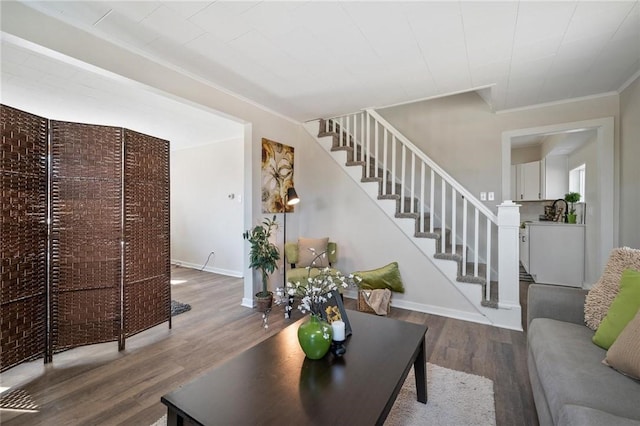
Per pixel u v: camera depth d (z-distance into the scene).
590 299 1.73
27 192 2.05
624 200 3.01
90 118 4.01
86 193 2.32
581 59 2.47
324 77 2.85
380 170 4.37
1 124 1.88
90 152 2.33
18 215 1.99
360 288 3.34
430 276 3.31
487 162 3.90
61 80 2.85
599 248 3.25
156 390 1.88
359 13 1.90
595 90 3.12
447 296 3.21
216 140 5.38
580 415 0.96
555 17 1.93
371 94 3.26
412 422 1.56
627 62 2.52
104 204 2.39
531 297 1.97
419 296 3.38
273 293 3.70
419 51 2.36
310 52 2.39
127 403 1.75
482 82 2.94
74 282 2.28
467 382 1.93
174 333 2.76
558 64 2.56
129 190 2.52
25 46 1.87
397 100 3.44
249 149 3.51
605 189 3.19
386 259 3.61
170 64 2.57
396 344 1.57
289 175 4.09
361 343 1.58
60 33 1.95
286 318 3.11
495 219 2.99
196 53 2.40
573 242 4.30
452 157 4.13
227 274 5.27
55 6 1.84
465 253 3.17
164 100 3.37
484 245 3.92
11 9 1.76
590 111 3.28
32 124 2.07
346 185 3.90
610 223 3.17
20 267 2.01
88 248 2.33
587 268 4.11
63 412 1.67
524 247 4.96
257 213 3.58
